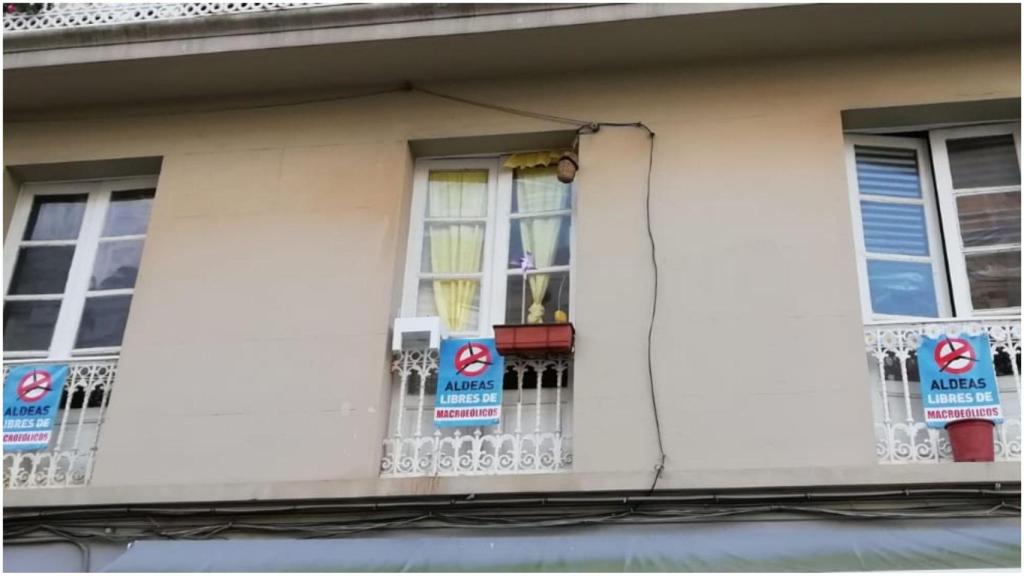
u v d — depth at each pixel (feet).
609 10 24.25
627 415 21.88
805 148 24.08
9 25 26.81
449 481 21.08
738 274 22.95
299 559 19.39
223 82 26.91
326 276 24.58
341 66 26.17
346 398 23.03
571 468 21.86
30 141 27.73
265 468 22.54
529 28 24.57
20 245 27.43
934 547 18.26
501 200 26.07
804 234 23.13
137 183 27.91
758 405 21.57
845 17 23.90
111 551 21.70
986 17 23.81
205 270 25.09
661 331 22.62
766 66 25.25
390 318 23.95
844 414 21.18
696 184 24.12
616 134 25.11
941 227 24.12
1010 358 21.71
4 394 24.23
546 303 24.75
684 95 25.27
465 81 26.43
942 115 24.52
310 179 25.94
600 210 24.23
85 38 26.27
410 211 26.00
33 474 23.40
